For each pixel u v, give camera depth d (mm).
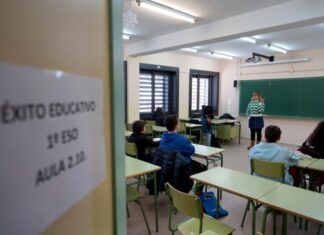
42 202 409
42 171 406
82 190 536
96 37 602
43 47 416
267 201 1707
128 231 2459
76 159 507
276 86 7363
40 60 408
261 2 3420
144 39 5551
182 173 2570
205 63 8367
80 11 531
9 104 345
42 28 417
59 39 458
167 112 7691
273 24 3541
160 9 3543
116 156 714
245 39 5449
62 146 457
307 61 6750
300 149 3203
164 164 2666
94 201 599
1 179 334
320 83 6527
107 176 676
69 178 482
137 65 6469
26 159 373
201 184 2385
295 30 4746
